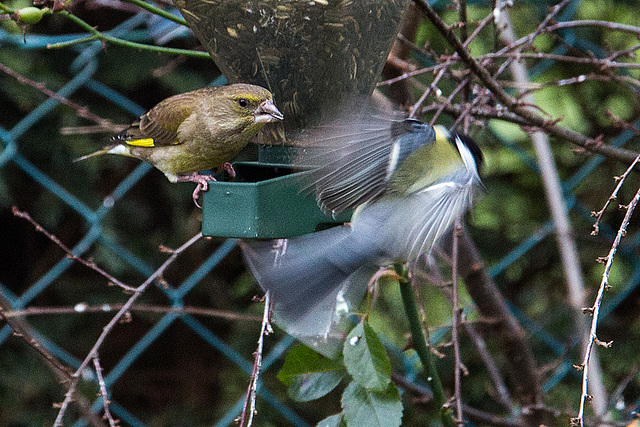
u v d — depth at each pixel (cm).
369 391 429
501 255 1018
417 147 413
